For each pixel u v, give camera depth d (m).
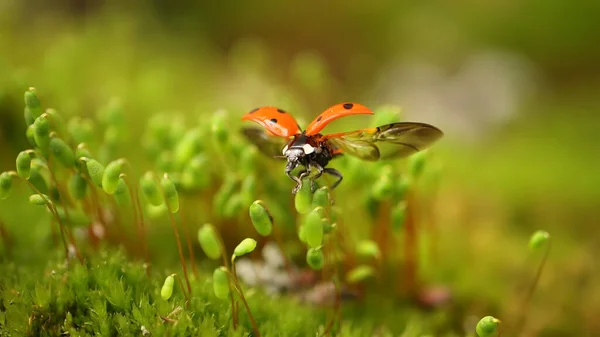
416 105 0.31
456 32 0.44
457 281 0.14
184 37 0.27
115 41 0.21
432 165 0.13
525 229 0.17
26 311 0.12
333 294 0.13
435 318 0.13
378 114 0.13
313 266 0.12
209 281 0.12
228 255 0.13
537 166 0.22
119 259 0.12
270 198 0.13
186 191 0.13
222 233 0.13
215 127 0.12
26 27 0.23
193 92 0.20
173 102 0.18
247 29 0.45
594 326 0.14
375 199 0.13
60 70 0.16
